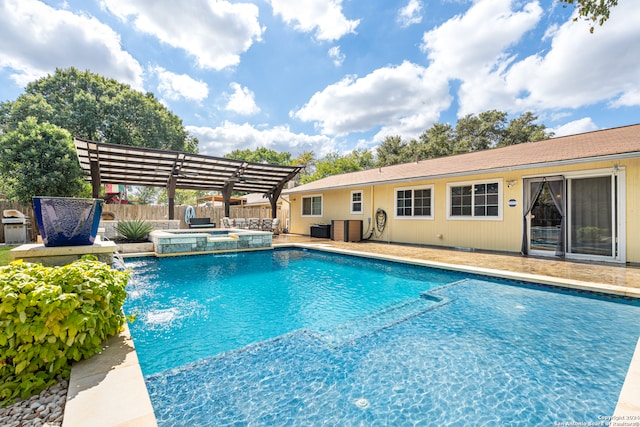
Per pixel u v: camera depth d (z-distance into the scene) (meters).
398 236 11.43
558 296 4.71
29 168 12.01
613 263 6.51
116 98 24.44
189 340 3.36
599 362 2.72
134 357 2.28
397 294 5.14
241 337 3.44
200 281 6.00
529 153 8.66
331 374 2.56
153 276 6.40
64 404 1.81
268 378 2.51
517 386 2.38
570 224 7.35
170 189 12.35
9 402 1.81
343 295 5.09
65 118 21.80
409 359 2.81
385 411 2.11
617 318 3.75
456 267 6.29
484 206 8.99
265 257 8.99
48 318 2.00
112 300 2.57
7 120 23.44
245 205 24.83
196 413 2.08
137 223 9.46
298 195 16.47
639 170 6.39
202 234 9.12
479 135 30.20
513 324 3.61
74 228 3.33
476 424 1.98
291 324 3.81
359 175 14.66
